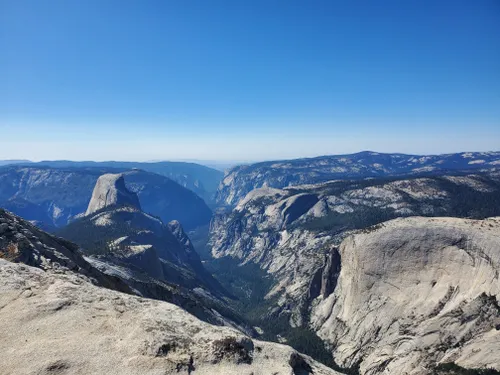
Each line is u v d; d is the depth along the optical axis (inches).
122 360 1245.1
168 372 1233.4
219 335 1504.7
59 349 1248.2
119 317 1512.1
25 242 2118.6
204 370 1304.1
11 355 1190.9
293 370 1469.0
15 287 1592.0
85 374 1154.0
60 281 1733.5
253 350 1503.4
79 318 1444.4
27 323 1368.1
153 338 1378.0
